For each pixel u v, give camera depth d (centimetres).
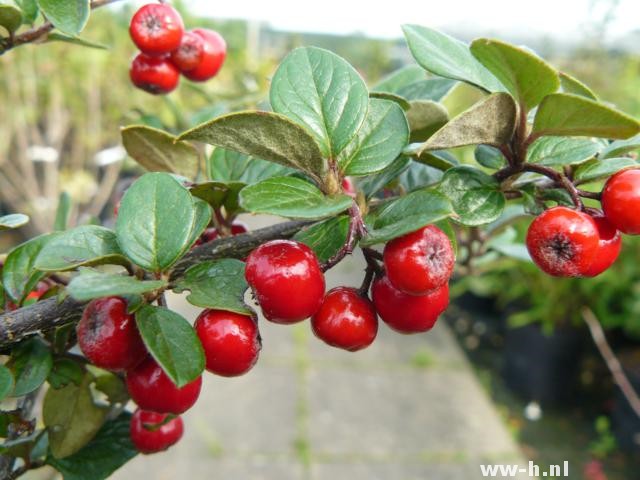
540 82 5
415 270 5
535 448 28
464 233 13
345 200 5
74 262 6
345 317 6
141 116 12
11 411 7
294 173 7
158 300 6
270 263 5
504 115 6
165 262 6
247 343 6
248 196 5
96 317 6
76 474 8
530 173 7
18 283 7
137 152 8
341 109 6
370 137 6
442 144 6
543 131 6
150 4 9
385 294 6
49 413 7
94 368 8
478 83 6
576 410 31
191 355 5
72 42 8
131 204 6
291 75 6
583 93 6
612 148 7
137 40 9
